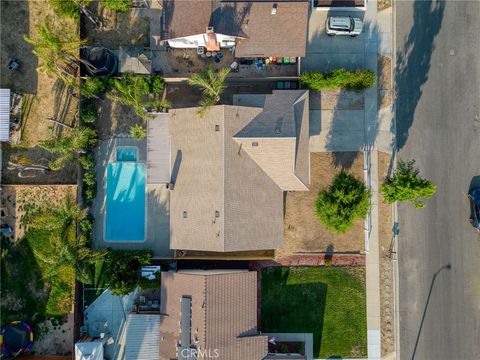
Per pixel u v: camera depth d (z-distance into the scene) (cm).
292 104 3481
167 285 3484
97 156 3741
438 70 3766
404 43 3762
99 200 3738
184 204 3472
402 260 3747
